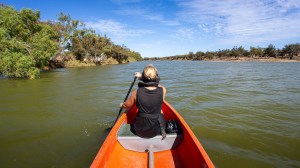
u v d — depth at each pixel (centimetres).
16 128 538
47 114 652
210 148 418
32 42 1819
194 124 547
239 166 358
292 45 6016
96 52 4484
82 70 2627
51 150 422
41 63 1897
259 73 1959
